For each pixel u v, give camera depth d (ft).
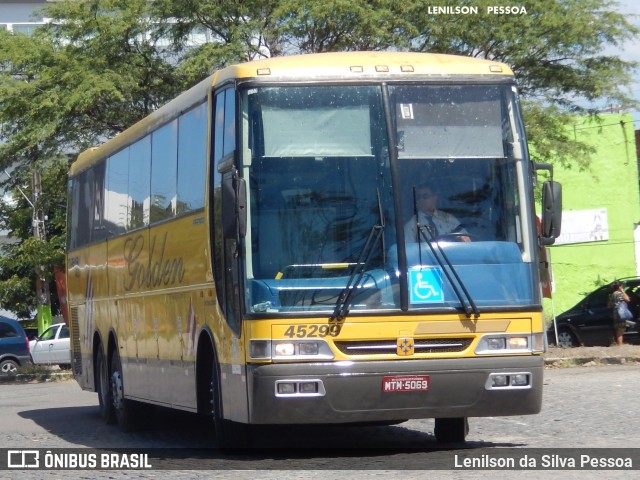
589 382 66.39
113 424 54.34
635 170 136.26
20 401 76.02
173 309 41.98
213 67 89.40
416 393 32.55
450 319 32.94
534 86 99.50
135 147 49.14
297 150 33.63
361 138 33.94
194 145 39.32
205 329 37.52
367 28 89.86
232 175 33.30
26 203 142.72
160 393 44.52
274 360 32.12
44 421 57.72
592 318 96.53
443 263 33.30
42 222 127.34
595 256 136.67
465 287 33.24
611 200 136.36
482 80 34.99
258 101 33.83
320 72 34.22
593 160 136.46
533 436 40.47
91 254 58.70
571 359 83.76
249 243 32.94
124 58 95.55
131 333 49.37
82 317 61.36
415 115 34.30
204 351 38.42
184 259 40.32
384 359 32.48
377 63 34.65
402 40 90.68
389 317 32.58
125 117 98.07
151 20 95.09
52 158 96.78
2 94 93.71
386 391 32.32
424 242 33.42
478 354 33.06
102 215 55.88
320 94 34.06
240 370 33.22
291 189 33.32
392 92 34.37
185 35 95.09
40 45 95.66
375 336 32.48
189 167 39.93
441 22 91.56
